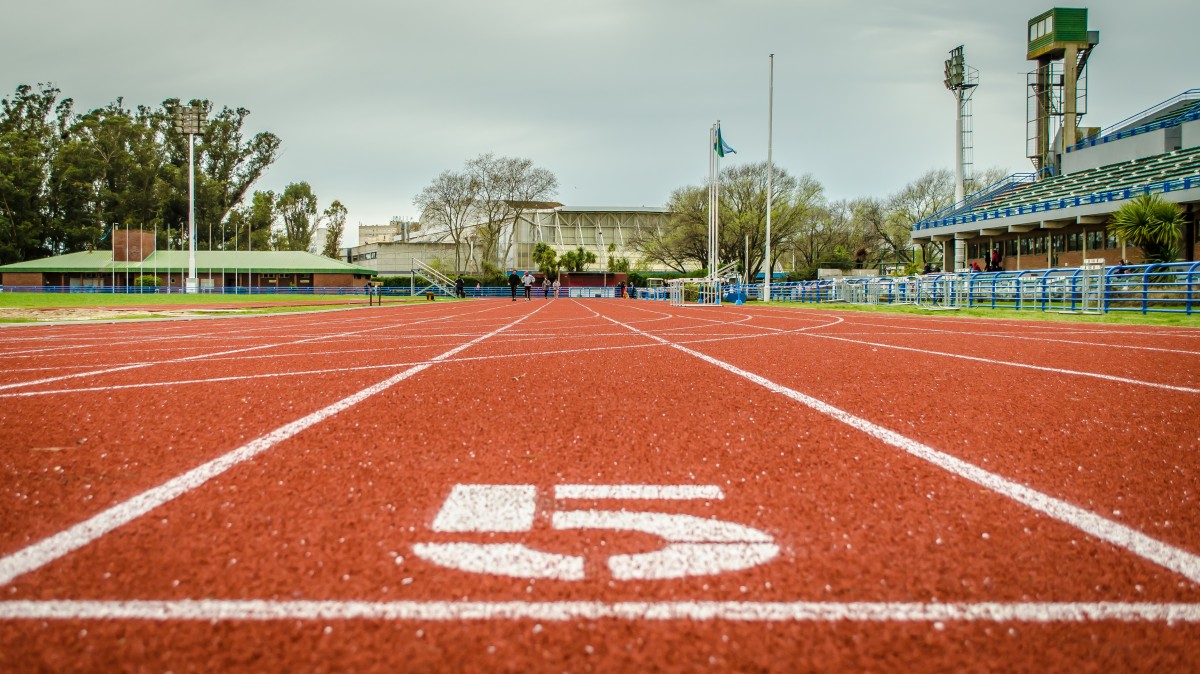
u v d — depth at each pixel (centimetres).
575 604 173
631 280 7556
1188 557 203
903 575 190
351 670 144
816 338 1072
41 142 7781
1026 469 297
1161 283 1634
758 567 195
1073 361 723
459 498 256
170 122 8369
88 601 174
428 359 760
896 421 400
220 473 289
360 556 202
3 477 283
